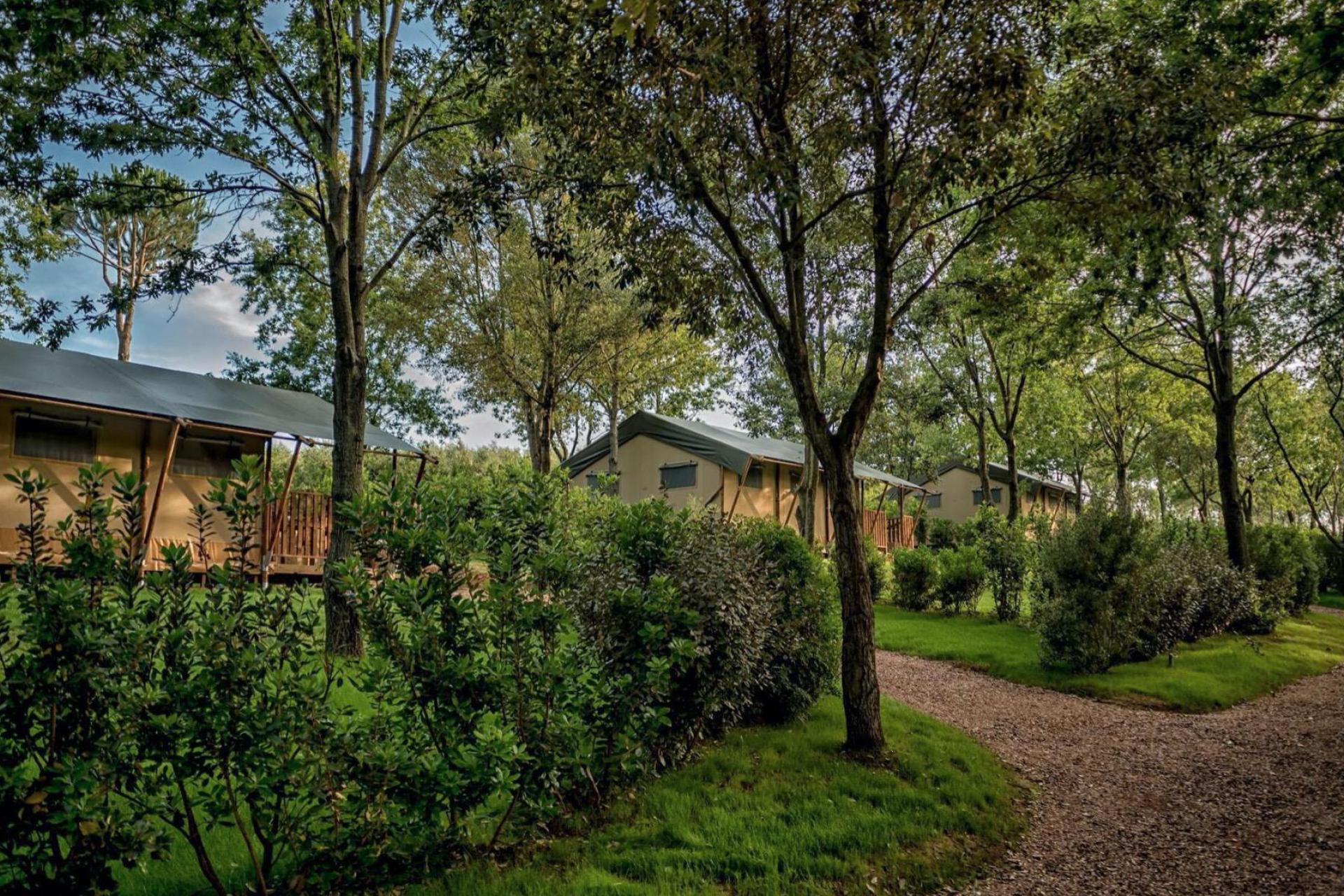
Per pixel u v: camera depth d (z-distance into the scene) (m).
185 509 12.33
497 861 3.96
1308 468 28.59
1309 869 4.58
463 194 6.94
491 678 3.81
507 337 20.44
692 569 5.45
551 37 5.61
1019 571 14.57
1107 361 20.91
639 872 3.98
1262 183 8.74
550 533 5.05
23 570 2.95
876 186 5.90
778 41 5.70
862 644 6.20
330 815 3.35
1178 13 8.54
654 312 6.73
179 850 3.69
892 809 5.14
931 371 25.06
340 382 8.18
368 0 8.41
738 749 5.94
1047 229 6.73
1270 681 10.52
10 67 7.34
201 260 8.50
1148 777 6.49
